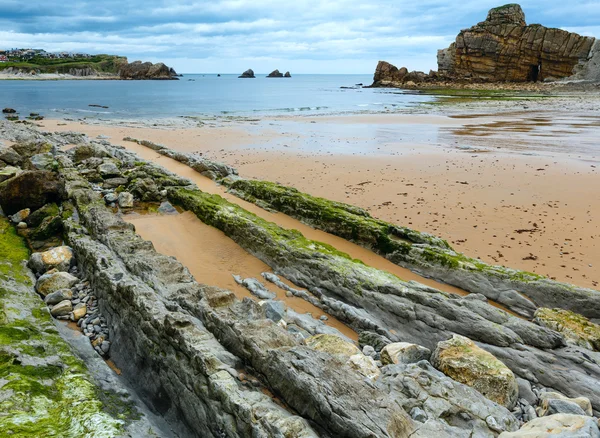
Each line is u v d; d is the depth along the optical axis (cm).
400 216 1945
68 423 684
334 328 1097
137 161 2594
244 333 841
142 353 931
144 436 715
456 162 2961
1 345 841
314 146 3659
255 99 9875
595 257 1541
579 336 998
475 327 984
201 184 2392
